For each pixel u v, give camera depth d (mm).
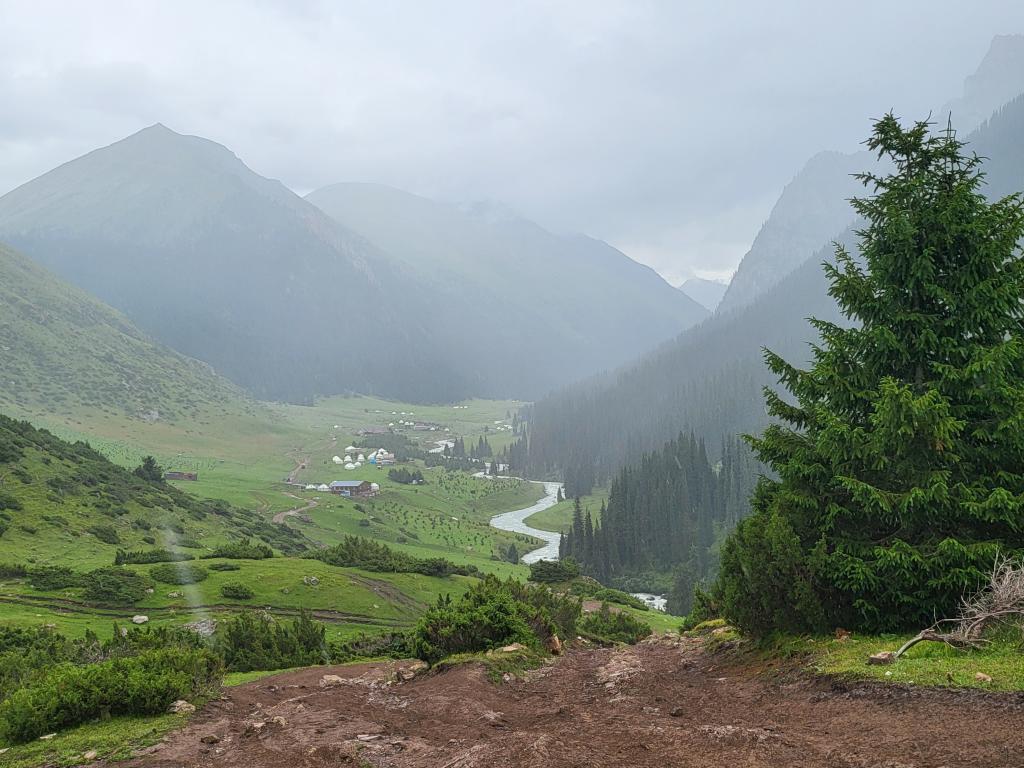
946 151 17406
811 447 17422
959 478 15203
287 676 21750
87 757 10984
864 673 11703
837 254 18453
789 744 8734
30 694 13234
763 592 16172
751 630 16953
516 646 19609
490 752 9578
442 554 130125
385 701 14742
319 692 16328
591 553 139375
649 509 154500
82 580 53344
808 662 13836
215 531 95750
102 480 94875
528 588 29016
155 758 10688
